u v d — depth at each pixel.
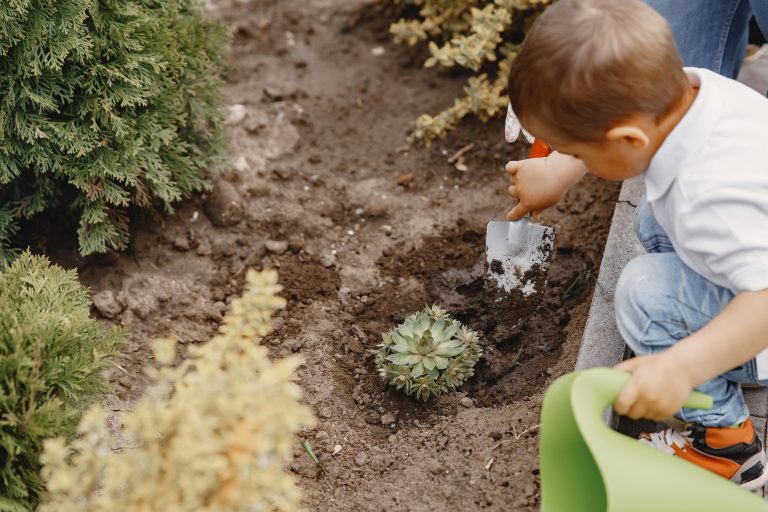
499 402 2.51
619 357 2.41
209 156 3.15
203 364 1.78
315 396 2.55
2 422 1.87
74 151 2.74
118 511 1.70
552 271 2.84
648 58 1.74
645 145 1.79
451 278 2.90
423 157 3.46
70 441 2.03
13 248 2.89
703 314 2.01
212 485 1.67
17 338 1.98
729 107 1.87
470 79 3.47
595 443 1.68
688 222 1.84
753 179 1.78
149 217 3.08
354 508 2.23
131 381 2.56
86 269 2.93
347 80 3.85
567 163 2.38
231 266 3.01
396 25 3.77
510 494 2.18
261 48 4.02
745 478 2.17
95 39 2.67
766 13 2.59
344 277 2.97
